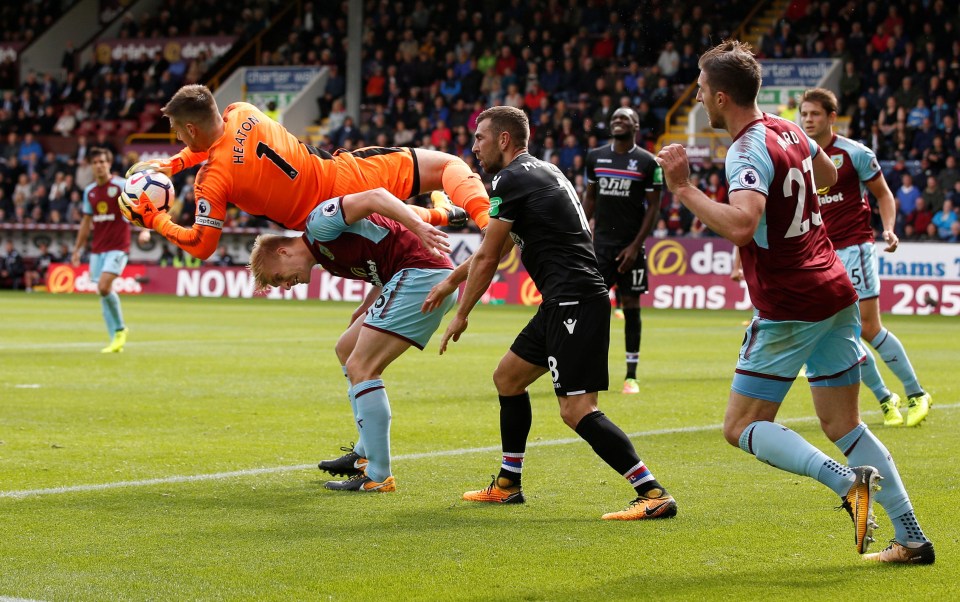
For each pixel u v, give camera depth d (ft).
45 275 228.63
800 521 38.17
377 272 44.93
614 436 38.86
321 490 43.65
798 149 33.40
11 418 61.57
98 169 99.60
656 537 36.09
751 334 34.06
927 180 182.09
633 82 217.56
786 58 218.38
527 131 41.06
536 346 40.47
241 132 44.83
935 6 211.00
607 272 77.92
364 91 246.88
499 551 34.40
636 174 77.92
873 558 33.37
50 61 299.99
